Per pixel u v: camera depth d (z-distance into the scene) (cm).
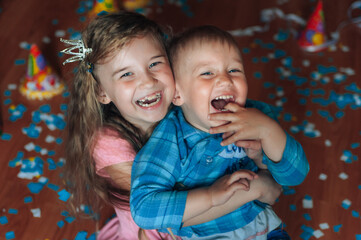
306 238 172
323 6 305
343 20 292
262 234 129
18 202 188
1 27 287
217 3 311
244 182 108
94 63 121
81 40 126
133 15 123
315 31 270
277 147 113
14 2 309
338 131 219
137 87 117
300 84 247
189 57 117
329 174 198
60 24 289
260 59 264
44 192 192
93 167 142
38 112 231
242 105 118
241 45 275
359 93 240
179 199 109
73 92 136
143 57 117
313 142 214
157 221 109
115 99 123
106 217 182
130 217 146
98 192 147
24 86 243
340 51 270
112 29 117
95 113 133
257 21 294
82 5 305
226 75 114
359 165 202
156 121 127
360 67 258
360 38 279
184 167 120
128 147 130
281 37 280
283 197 188
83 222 180
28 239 175
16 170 202
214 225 125
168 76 120
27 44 274
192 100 118
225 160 124
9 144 214
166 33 131
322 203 186
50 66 249
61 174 189
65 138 155
